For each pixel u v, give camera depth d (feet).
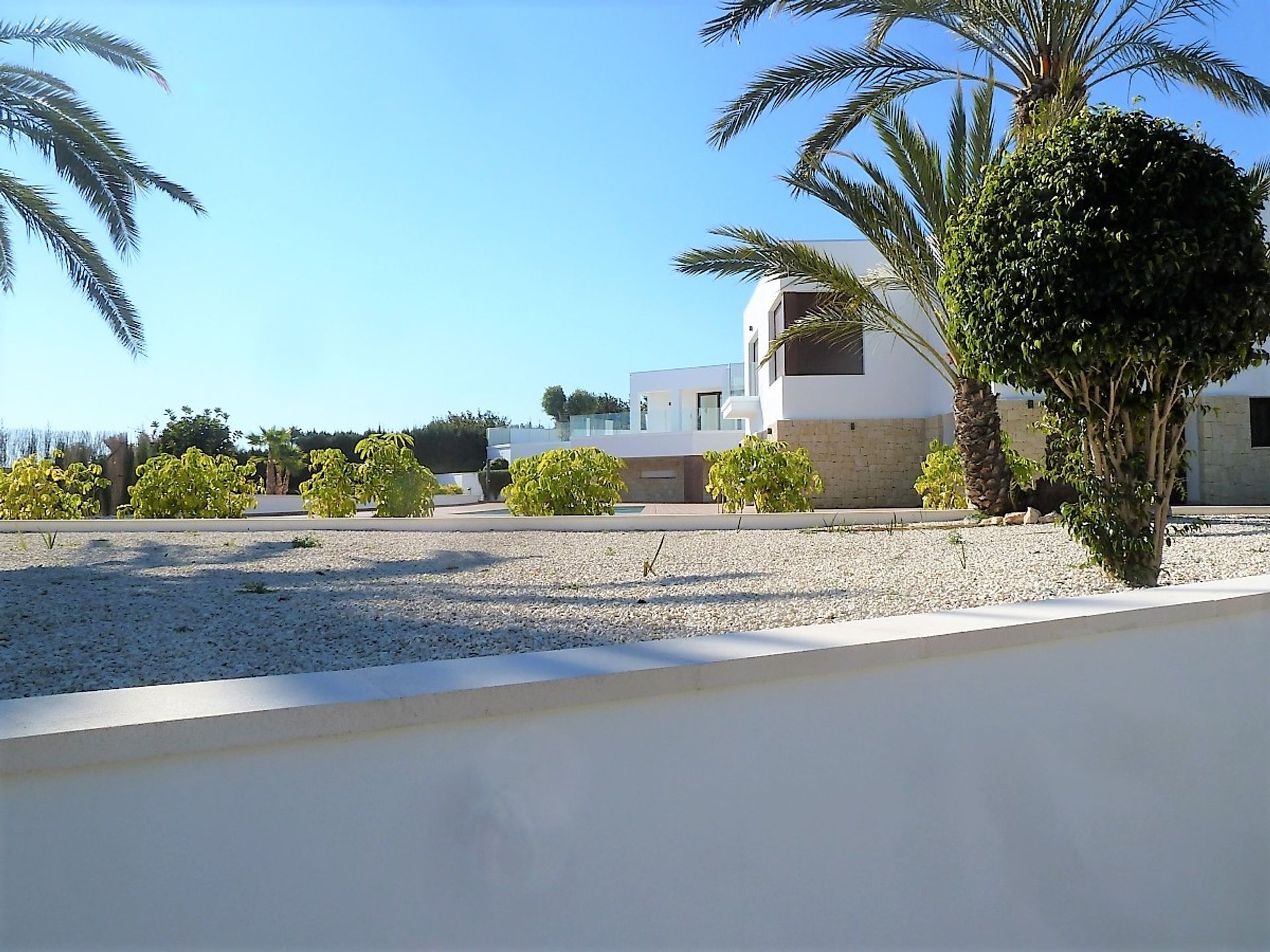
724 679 6.00
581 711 5.57
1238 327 14.39
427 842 5.12
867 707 6.64
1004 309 15.60
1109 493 16.34
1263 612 9.58
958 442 38.55
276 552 28.91
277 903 4.78
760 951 6.13
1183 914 8.66
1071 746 7.83
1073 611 8.09
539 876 5.41
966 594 16.60
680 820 5.86
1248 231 14.53
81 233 39.37
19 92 36.01
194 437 95.81
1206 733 8.93
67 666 11.94
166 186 39.17
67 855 4.35
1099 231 14.35
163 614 15.98
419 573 22.65
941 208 36.58
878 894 6.64
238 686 5.25
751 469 42.27
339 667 11.76
